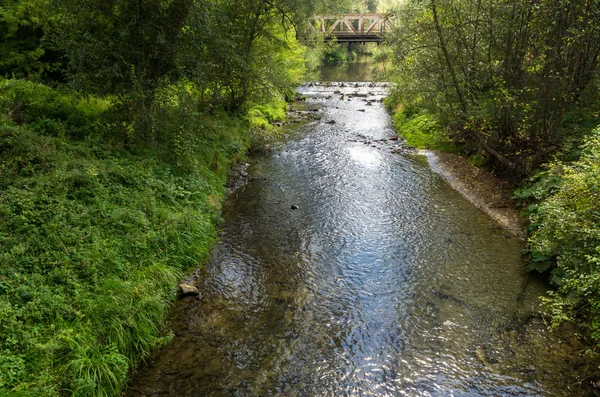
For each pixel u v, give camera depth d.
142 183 10.65
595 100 12.69
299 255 10.41
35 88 12.19
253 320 7.96
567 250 7.38
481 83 14.23
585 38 11.51
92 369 5.89
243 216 12.57
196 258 9.74
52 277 6.84
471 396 6.19
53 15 12.05
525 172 13.41
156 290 8.03
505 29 12.84
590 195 7.11
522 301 8.44
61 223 7.85
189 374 6.61
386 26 30.33
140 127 11.87
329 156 18.91
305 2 19.00
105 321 6.68
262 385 6.43
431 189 14.90
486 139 15.00
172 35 11.81
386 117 27.86
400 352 7.15
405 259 10.24
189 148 12.98
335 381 6.52
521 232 11.31
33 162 9.16
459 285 9.09
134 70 11.13
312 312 8.23
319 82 47.25
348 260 10.23
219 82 18.80
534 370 6.64
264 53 20.73
